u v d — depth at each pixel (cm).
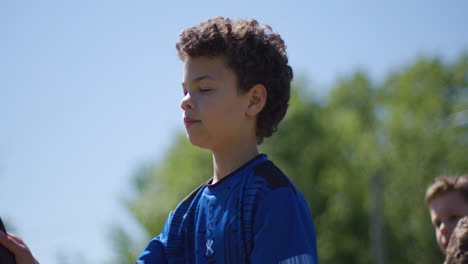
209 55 287
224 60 287
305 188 3253
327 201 3294
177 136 3350
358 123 3884
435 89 3881
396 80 4097
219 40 286
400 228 3375
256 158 287
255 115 296
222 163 291
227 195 279
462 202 439
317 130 3391
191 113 286
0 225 283
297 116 3356
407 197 3459
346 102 4141
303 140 3306
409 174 3506
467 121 3744
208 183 301
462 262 298
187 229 294
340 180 3422
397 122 3775
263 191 269
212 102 283
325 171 3350
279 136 3300
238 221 268
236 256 265
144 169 3528
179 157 3225
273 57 301
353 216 3369
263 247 257
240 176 280
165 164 3312
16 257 278
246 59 288
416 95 3881
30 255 279
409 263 3300
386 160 3644
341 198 3397
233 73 287
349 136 3641
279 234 259
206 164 3102
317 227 3266
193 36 289
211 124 284
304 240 259
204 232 281
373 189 2748
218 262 269
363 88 4147
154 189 3281
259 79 293
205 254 276
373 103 4122
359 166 3569
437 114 3775
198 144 287
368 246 3328
